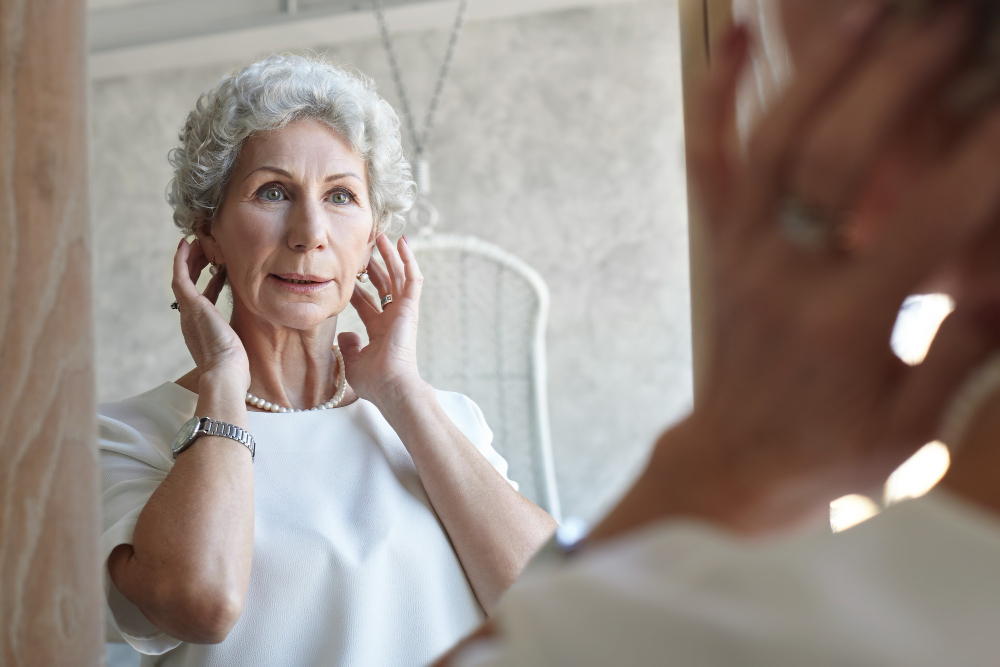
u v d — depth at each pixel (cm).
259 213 139
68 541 49
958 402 29
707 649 26
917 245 27
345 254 143
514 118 348
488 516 135
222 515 117
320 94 141
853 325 28
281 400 151
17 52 46
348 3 339
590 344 343
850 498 31
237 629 124
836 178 26
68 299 48
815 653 25
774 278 29
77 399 49
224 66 378
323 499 137
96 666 51
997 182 25
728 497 31
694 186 32
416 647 129
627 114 340
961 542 26
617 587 29
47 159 47
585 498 342
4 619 47
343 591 127
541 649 30
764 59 34
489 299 286
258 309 141
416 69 355
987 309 28
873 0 27
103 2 361
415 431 142
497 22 348
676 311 337
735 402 31
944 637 24
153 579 112
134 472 132
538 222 346
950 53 25
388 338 152
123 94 386
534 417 282
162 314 383
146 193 385
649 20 339
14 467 47
